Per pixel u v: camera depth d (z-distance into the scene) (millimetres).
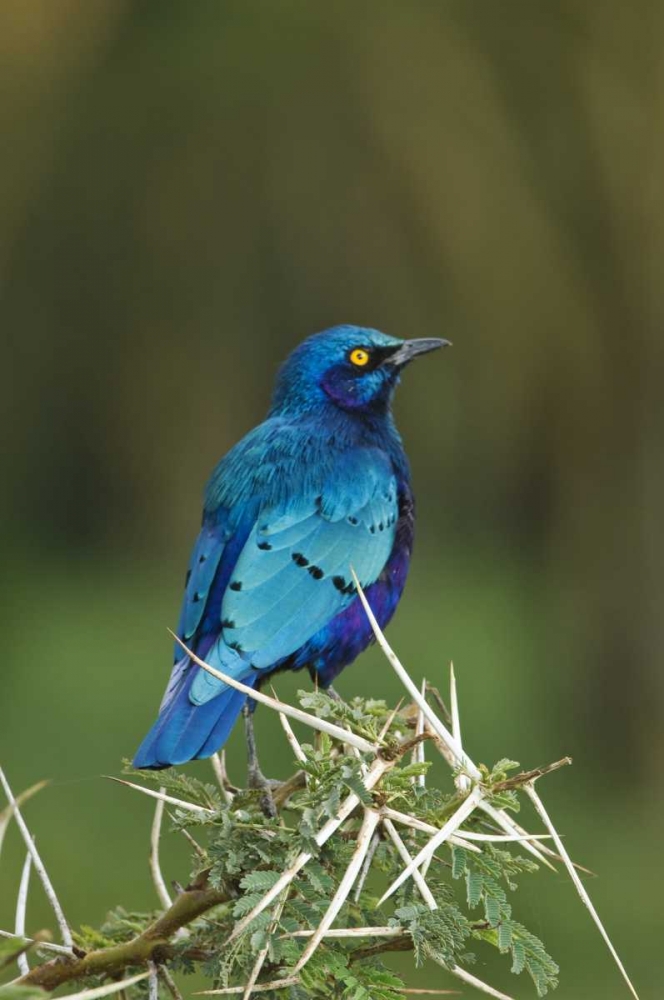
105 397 24922
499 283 18625
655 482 18109
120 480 26562
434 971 11836
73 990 4824
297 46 18281
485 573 26375
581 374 18688
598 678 18234
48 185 20469
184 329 22938
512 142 18047
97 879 13312
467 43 18062
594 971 12336
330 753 4527
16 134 19625
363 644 7664
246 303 22078
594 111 17750
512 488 24531
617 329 18281
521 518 24781
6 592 23078
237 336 22875
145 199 20688
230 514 7316
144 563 26562
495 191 18141
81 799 15570
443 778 11961
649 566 18016
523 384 19547
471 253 18625
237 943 4059
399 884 3992
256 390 24062
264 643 6945
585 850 15227
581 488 18969
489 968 12102
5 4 18156
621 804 17141
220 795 4934
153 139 19844
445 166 18266
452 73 18047
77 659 21219
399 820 4078
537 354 18953
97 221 21281
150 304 22625
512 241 18266
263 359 23109
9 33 18422
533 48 17906
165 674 20719
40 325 23484
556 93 17953
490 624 23359
